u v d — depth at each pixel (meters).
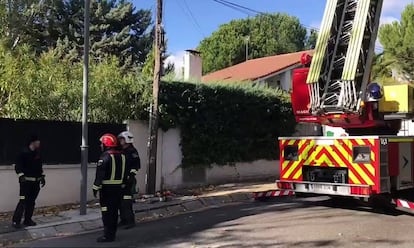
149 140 13.62
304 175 11.16
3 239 8.83
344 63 10.52
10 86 12.05
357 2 10.62
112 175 8.51
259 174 17.92
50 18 35.44
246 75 29.12
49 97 12.70
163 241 8.41
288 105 18.67
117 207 8.60
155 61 13.70
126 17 39.09
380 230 9.04
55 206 11.82
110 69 13.98
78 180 12.48
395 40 33.84
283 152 11.50
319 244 7.99
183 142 15.33
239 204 12.65
